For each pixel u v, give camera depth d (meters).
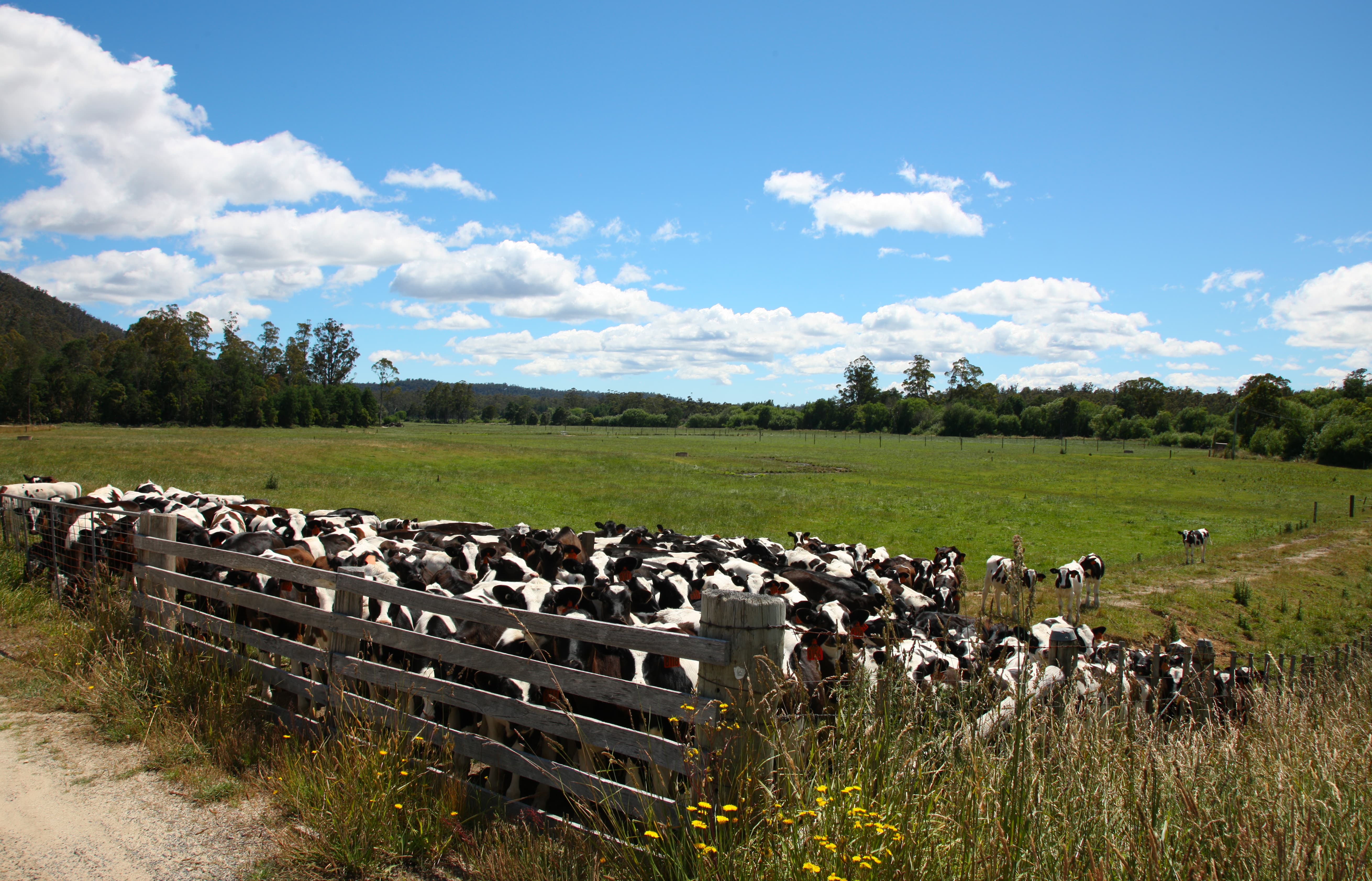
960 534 27.00
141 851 3.82
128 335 124.75
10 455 35.31
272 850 3.87
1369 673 7.43
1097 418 132.12
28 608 7.97
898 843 3.10
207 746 4.91
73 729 5.26
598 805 3.75
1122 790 3.65
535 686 5.09
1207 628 15.18
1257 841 3.28
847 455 78.00
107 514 9.22
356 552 9.13
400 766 4.21
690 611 7.60
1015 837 3.25
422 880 3.68
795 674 3.46
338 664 4.90
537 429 149.62
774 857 3.04
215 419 115.62
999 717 4.10
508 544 11.41
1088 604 16.03
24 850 3.78
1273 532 29.22
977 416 146.75
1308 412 88.50
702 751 3.44
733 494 38.53
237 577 7.05
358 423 138.38
